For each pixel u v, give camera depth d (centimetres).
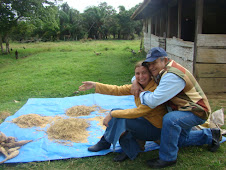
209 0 913
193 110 253
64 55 1614
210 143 309
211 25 946
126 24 4894
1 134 328
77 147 322
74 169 278
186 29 970
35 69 1084
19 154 304
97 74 929
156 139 296
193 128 353
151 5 955
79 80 823
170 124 256
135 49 2017
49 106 505
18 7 1808
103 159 297
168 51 880
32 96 627
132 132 282
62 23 4566
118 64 1176
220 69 577
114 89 307
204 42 563
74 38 4603
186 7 946
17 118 415
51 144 328
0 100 609
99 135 362
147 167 279
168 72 244
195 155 300
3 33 1942
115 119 278
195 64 575
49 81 809
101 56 1520
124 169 276
